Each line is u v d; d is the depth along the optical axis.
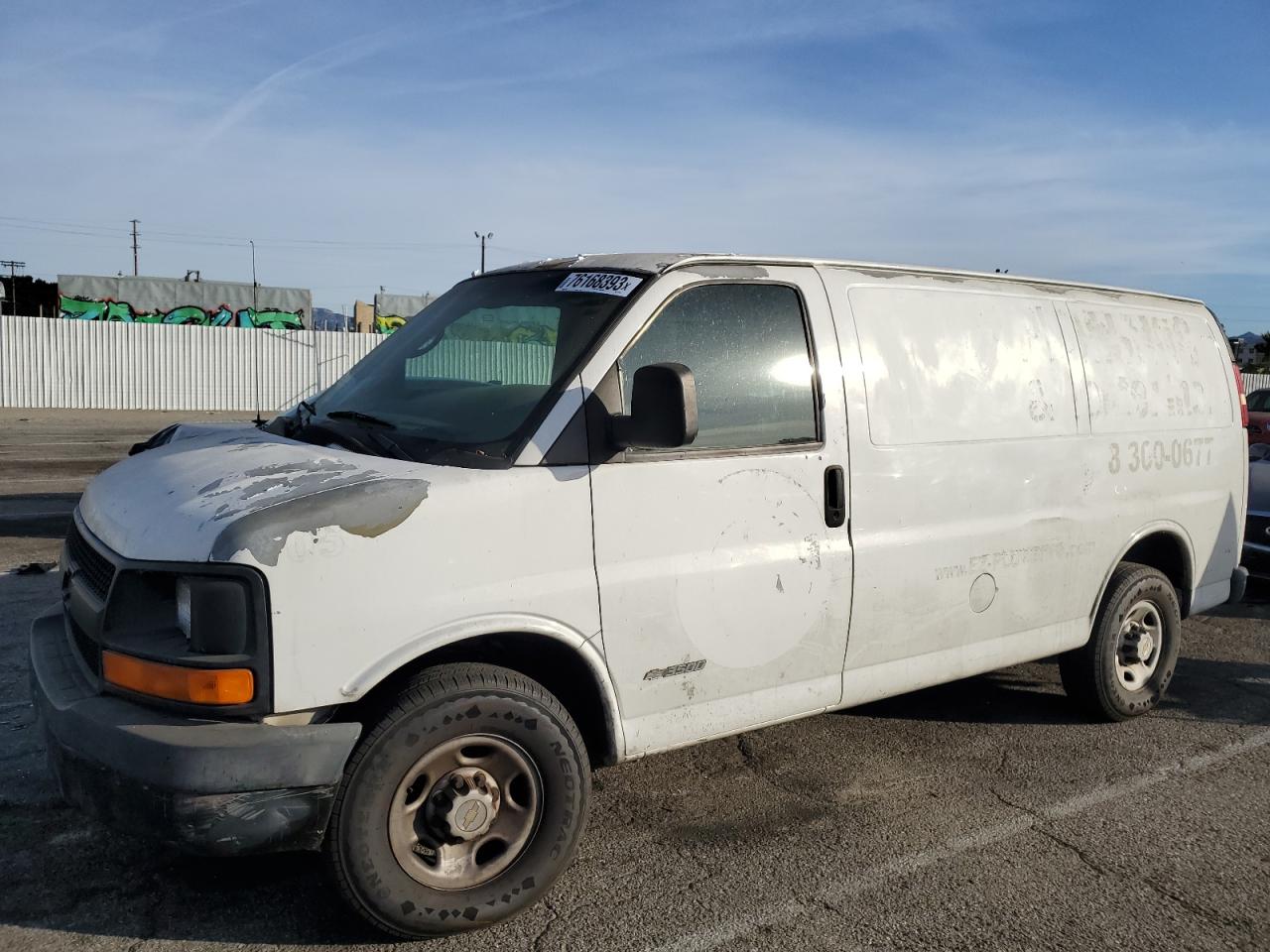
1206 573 5.75
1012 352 4.68
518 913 3.28
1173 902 3.53
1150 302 5.57
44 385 30.27
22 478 13.20
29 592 6.95
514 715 3.13
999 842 3.94
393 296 37.81
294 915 3.27
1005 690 5.88
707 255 3.87
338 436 3.53
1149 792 4.45
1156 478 5.32
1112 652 5.18
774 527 3.76
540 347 3.59
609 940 3.19
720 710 3.71
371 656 2.93
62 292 35.28
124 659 2.89
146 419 26.84
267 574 2.79
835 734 5.09
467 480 3.14
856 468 4.00
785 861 3.74
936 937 3.27
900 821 4.10
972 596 4.44
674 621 3.52
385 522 2.96
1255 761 4.86
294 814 2.79
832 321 4.06
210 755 2.69
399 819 3.01
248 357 32.62
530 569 3.21
